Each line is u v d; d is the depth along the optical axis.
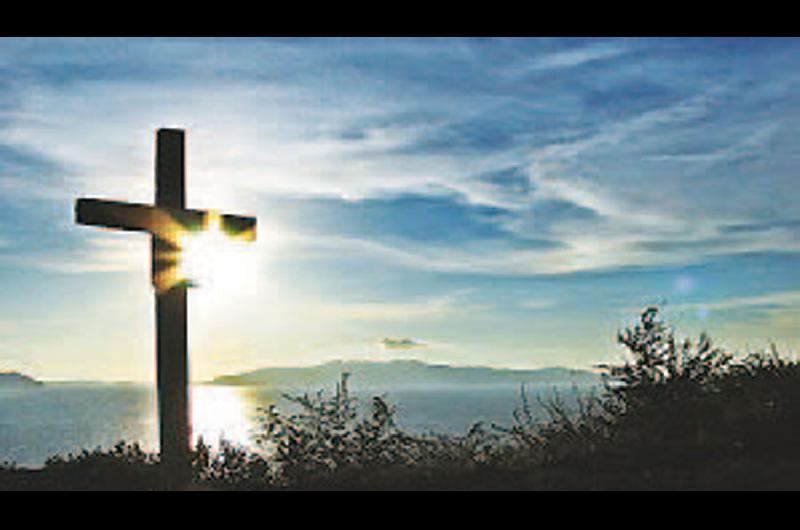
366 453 10.26
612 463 8.13
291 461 10.16
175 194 11.85
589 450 8.67
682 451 8.21
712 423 8.81
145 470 9.89
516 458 8.85
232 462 10.15
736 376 10.04
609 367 9.95
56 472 9.76
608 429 9.39
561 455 8.65
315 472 9.73
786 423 8.48
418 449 9.98
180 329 11.46
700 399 9.18
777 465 7.30
